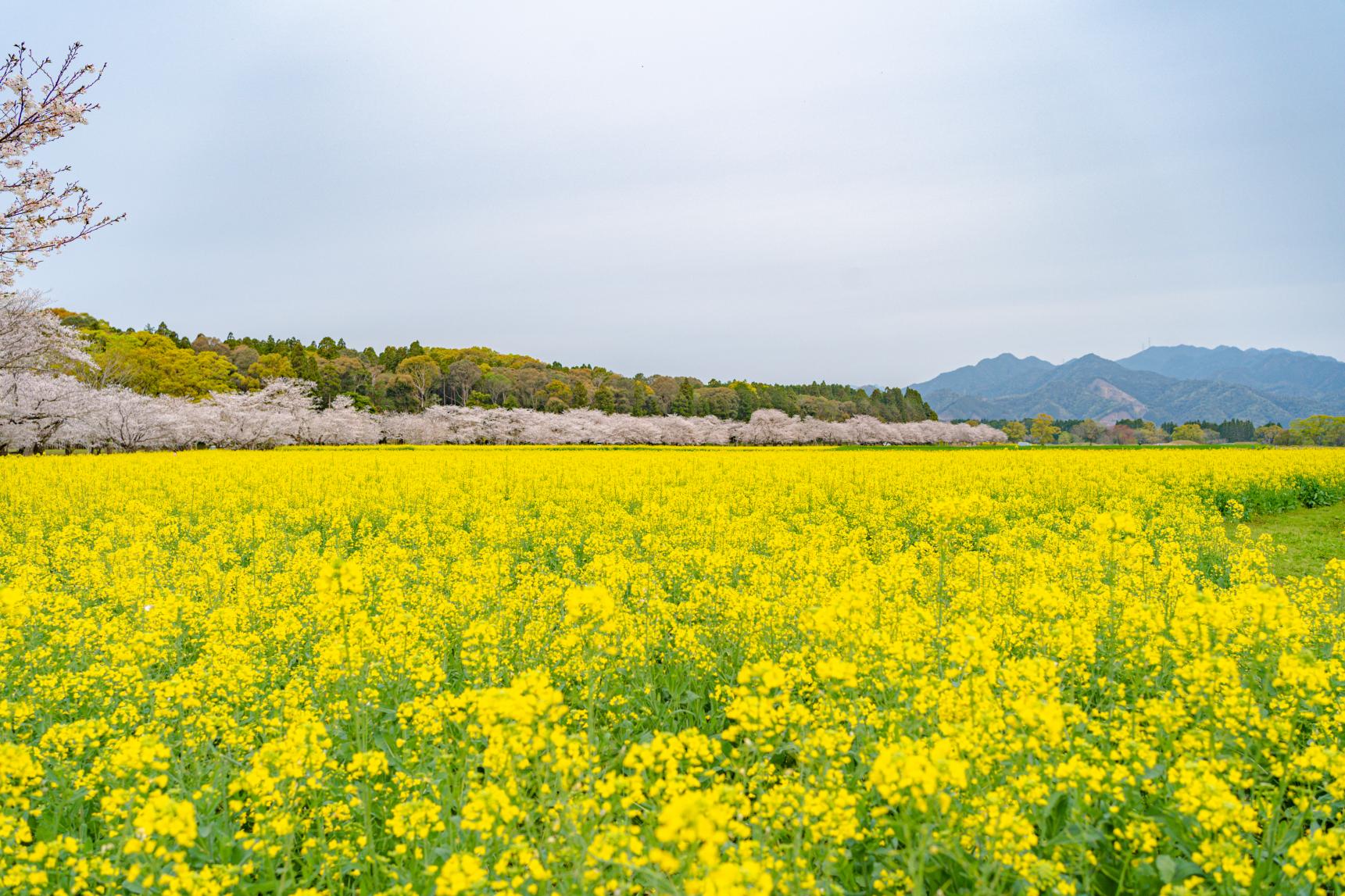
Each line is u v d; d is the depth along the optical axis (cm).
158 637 657
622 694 584
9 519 1452
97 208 1196
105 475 2102
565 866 348
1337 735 490
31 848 401
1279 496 1972
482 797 321
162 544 1277
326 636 647
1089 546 1155
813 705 516
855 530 1273
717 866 254
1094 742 449
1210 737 429
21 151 1105
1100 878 381
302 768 381
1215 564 1172
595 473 2383
